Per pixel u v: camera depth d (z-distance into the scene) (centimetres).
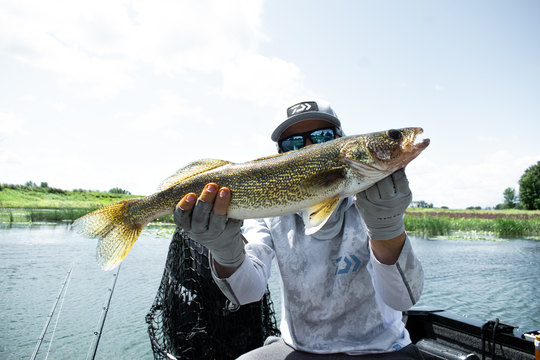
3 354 99
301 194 57
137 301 153
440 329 88
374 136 56
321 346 56
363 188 55
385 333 56
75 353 101
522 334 73
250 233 68
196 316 66
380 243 53
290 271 61
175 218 53
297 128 75
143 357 99
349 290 58
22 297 156
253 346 74
